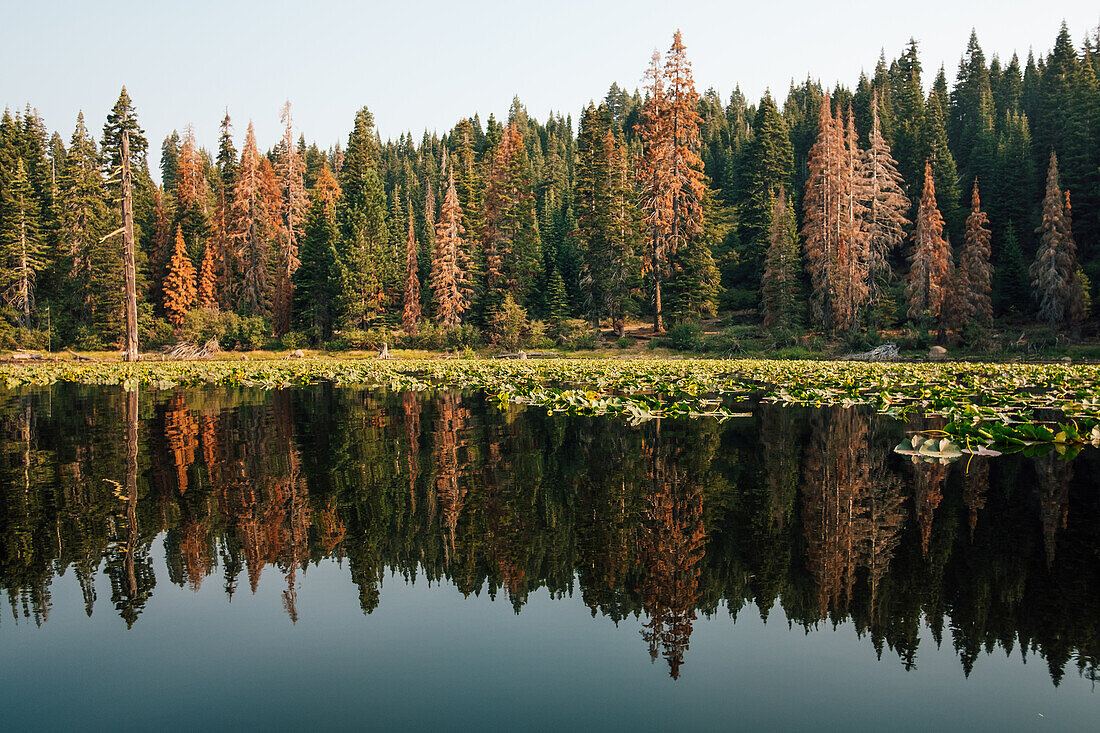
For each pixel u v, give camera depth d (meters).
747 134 105.44
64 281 54.88
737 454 8.73
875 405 14.57
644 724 2.70
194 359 47.03
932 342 45.94
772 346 47.50
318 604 4.03
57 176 64.31
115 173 38.78
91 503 6.29
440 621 3.80
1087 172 55.59
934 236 46.50
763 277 50.22
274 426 11.48
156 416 12.91
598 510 6.06
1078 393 14.56
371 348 52.88
